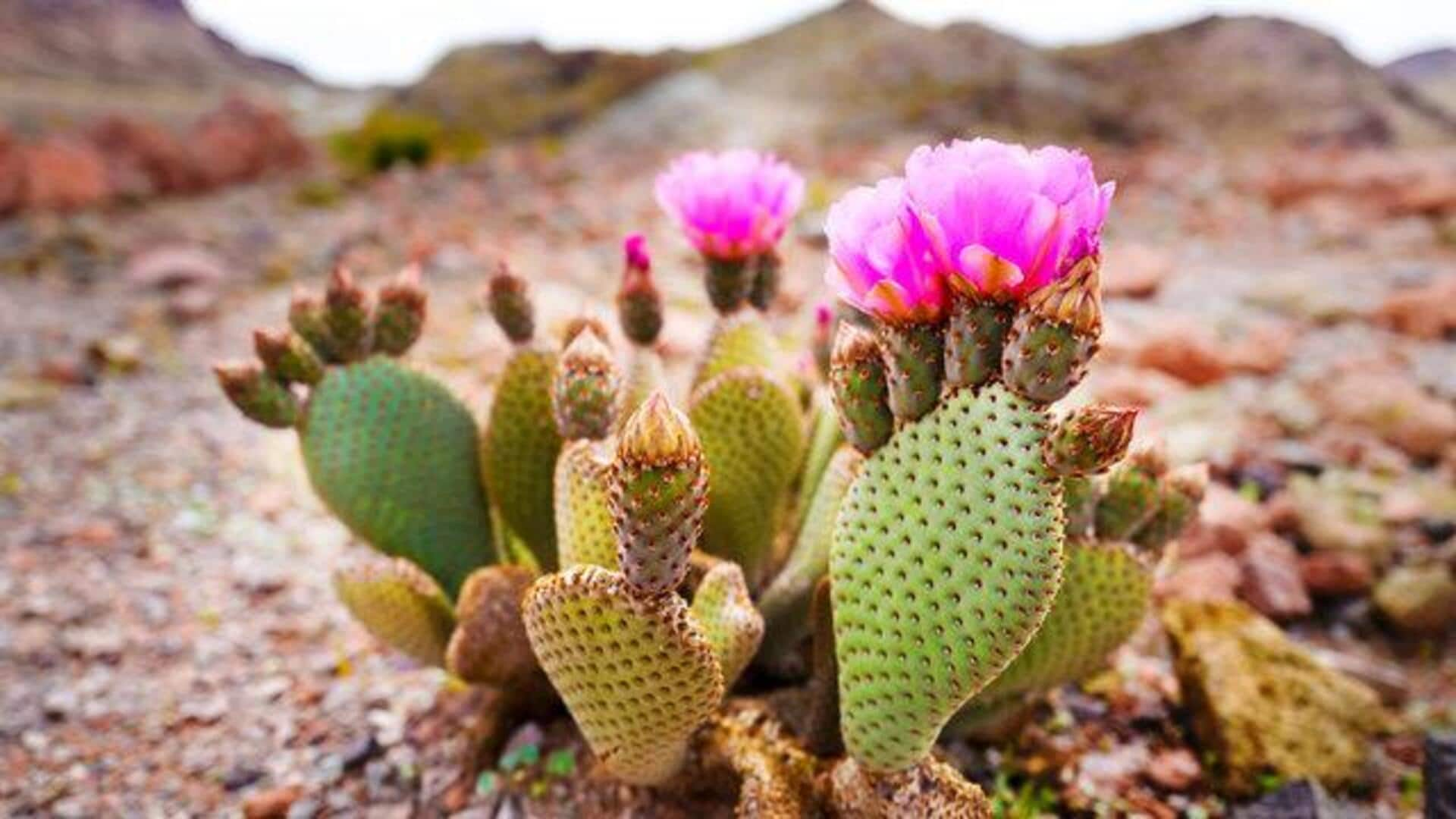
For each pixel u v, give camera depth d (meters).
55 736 0.72
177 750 0.70
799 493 0.67
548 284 1.75
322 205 2.72
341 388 0.60
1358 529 0.88
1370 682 0.72
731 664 0.48
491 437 0.60
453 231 2.24
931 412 0.40
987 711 0.57
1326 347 1.40
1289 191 2.50
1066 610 0.52
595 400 0.50
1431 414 1.05
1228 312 1.57
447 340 1.55
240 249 2.17
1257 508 0.92
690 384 0.61
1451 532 0.89
